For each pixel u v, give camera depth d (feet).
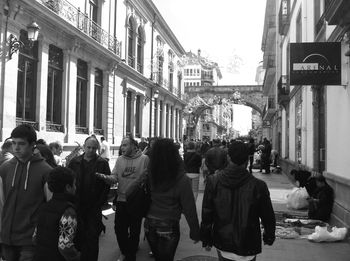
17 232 12.39
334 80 26.40
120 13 75.05
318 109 37.32
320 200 28.60
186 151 30.58
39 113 46.32
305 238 24.32
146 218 14.70
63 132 52.29
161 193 14.40
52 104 50.42
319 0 37.65
